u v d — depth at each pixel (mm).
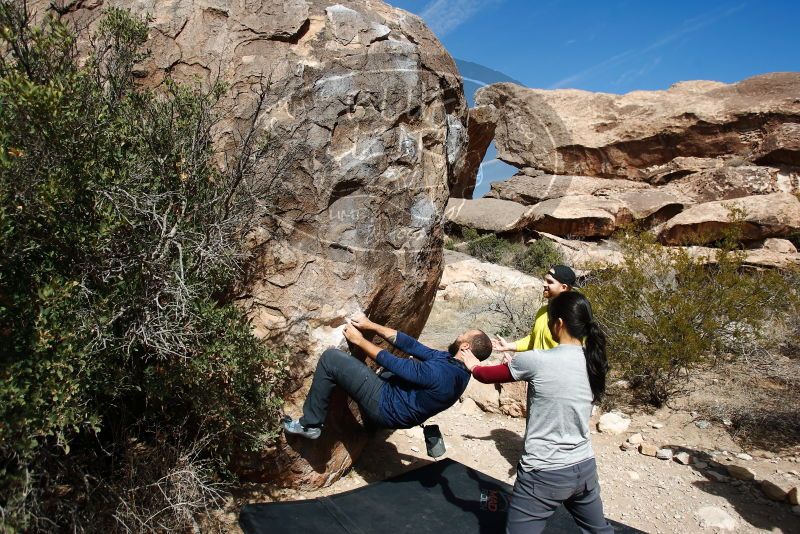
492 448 4895
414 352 3672
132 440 3367
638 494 4281
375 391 3504
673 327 5883
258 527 3324
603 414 5547
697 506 4125
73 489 3092
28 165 2652
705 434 5270
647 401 5969
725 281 6219
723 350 6426
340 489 3951
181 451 3309
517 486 2971
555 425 2869
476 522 3557
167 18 3838
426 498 3787
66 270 2938
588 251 15883
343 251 3717
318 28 3951
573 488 2865
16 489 2531
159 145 3342
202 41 3834
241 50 3811
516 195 19719
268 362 3467
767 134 20109
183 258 3141
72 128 2768
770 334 7266
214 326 3152
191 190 3312
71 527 2797
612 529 3000
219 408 3281
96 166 2939
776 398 5836
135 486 3146
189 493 3230
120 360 3158
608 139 21625
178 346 2965
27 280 2799
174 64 3811
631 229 8031
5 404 2398
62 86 2688
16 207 2627
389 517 3559
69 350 2594
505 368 3090
